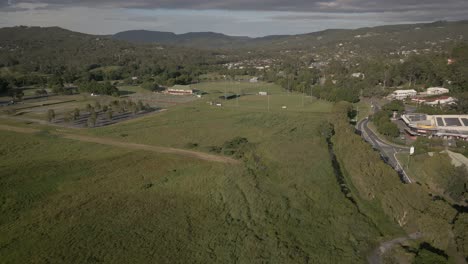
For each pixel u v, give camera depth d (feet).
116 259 151.64
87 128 388.57
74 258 152.25
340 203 205.26
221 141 339.36
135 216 189.16
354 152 278.26
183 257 153.17
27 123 412.36
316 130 379.76
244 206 200.23
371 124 420.77
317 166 265.95
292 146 316.81
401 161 279.49
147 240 166.09
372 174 231.09
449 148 296.92
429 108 427.74
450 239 154.51
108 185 230.89
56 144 324.60
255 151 302.66
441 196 211.00
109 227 177.88
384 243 164.86
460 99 424.05
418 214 174.19
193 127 397.60
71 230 175.42
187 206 201.36
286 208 198.18
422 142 311.68
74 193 219.00
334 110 435.53
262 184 232.32
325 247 161.58
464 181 204.44
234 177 242.58
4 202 206.49
